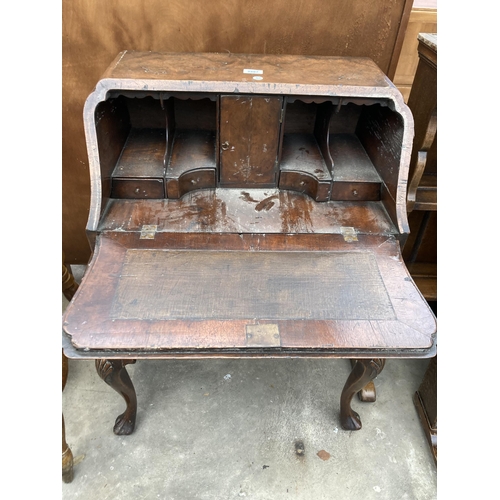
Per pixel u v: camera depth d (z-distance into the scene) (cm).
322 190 154
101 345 111
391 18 168
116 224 143
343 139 178
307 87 135
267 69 147
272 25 169
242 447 180
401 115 137
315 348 115
